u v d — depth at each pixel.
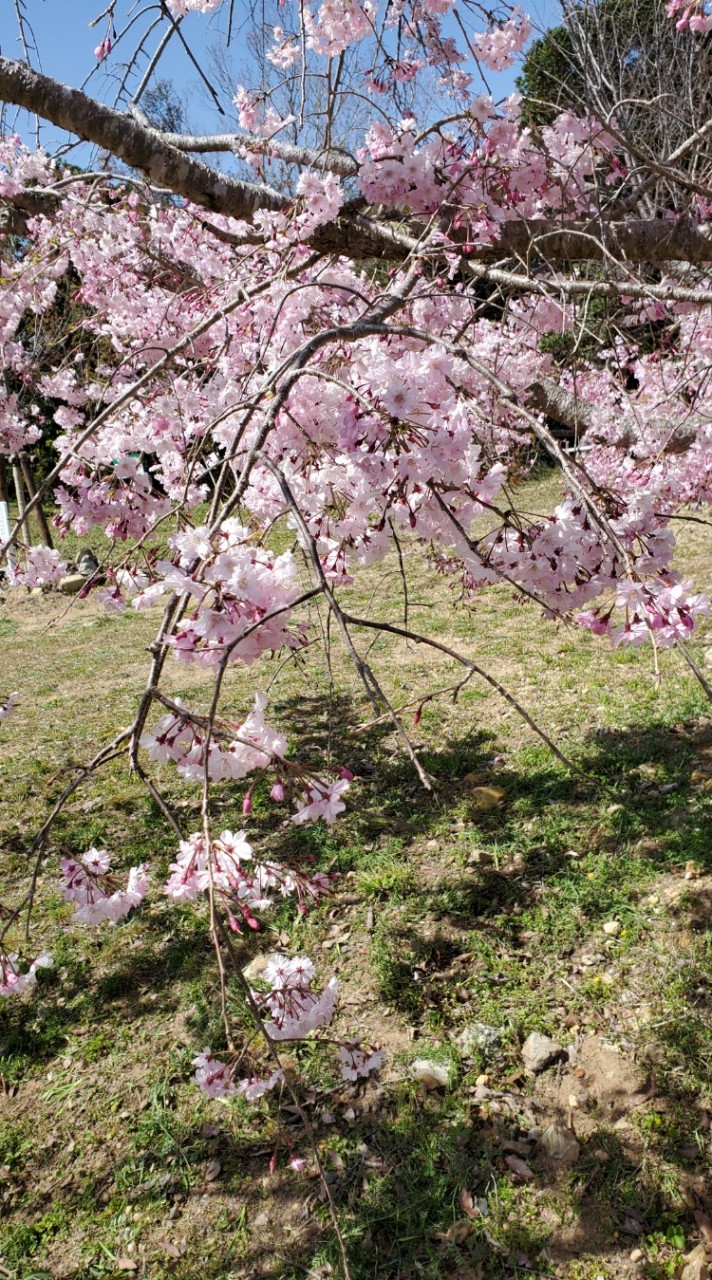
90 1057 2.95
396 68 3.35
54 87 2.52
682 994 2.77
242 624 1.22
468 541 1.50
